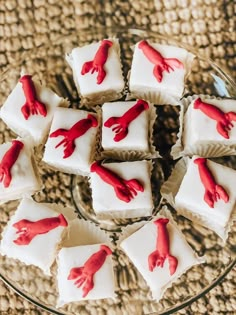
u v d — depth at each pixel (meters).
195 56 0.44
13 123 0.43
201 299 0.43
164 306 0.41
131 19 0.47
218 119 0.41
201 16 0.47
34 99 0.42
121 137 0.41
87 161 0.41
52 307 0.41
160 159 0.43
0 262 0.42
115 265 0.42
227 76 0.44
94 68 0.43
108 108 0.42
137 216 0.42
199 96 0.43
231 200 0.41
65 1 0.47
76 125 0.42
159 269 0.40
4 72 0.45
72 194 0.43
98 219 0.43
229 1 0.47
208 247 0.42
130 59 0.45
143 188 0.41
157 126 0.44
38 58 0.45
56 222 0.41
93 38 0.45
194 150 0.43
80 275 0.40
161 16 0.47
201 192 0.41
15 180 0.41
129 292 0.42
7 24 0.47
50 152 0.41
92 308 0.42
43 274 0.42
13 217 0.41
